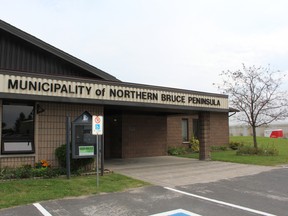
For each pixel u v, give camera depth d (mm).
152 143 20469
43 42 13305
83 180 10570
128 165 15430
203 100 16578
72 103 12398
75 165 12039
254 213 7098
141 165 15398
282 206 7699
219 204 7867
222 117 25750
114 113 19453
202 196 8719
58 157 12031
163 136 21062
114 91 12992
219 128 25391
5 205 7531
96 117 9969
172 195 8812
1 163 11117
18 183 9773
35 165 11617
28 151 11617
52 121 12289
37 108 11953
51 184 9750
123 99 13234
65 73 14039
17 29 12789
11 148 11359
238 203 7977
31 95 10953
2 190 8875
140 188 9680
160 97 14578
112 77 14695
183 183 10570
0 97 10375
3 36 12898
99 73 14375
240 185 10266
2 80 10445
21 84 10773
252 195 8867
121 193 9008
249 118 20719
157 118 20875
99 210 7305
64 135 12492
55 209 7340
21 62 13148
